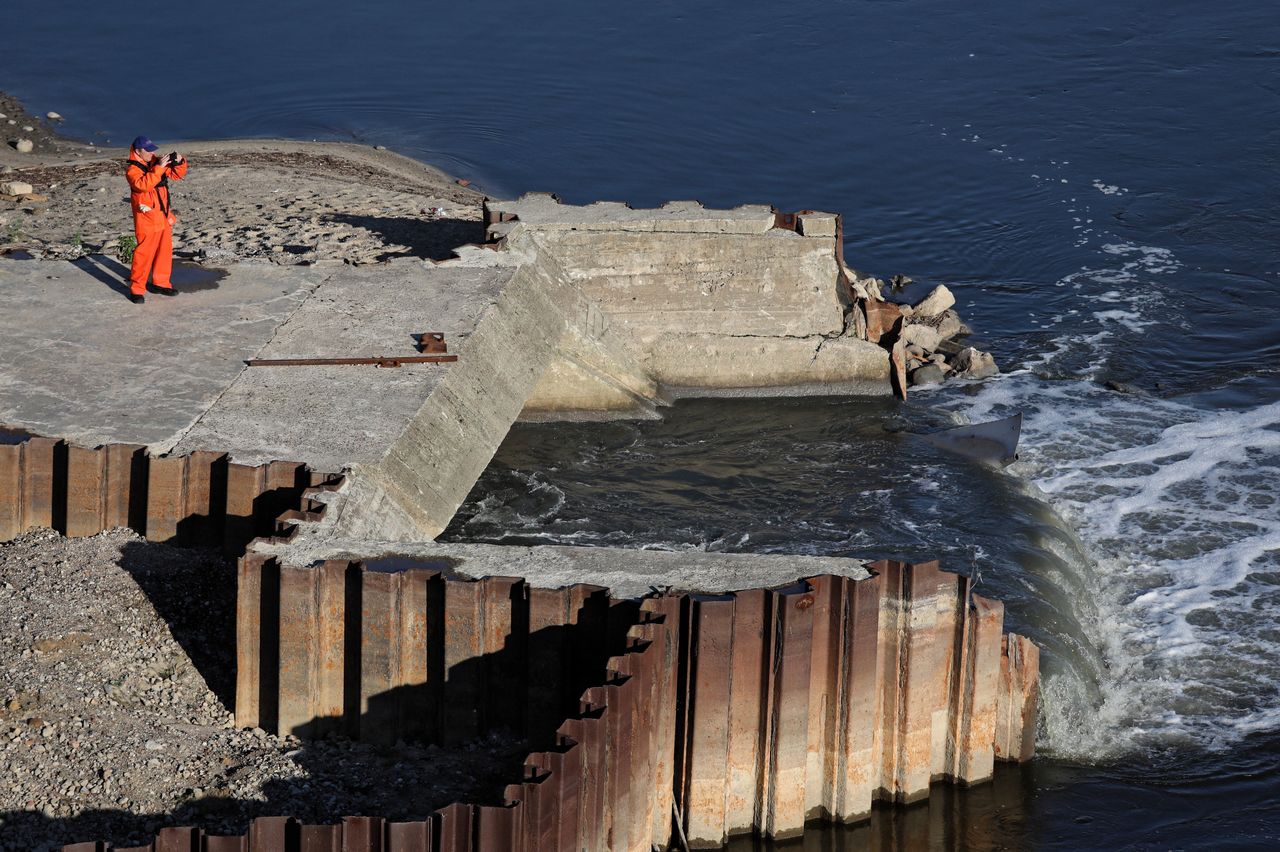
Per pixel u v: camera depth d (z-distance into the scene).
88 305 24.70
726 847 17.20
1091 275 36.59
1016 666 18.33
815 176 43.00
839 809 17.44
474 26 56.22
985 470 26.73
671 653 16.36
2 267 26.34
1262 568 23.64
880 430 28.53
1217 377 30.92
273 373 22.28
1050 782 18.66
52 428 20.27
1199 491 26.09
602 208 29.28
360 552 17.14
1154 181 42.47
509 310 25.52
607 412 28.83
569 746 14.50
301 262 28.28
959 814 17.92
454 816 13.63
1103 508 25.69
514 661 16.72
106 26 56.03
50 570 18.61
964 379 30.86
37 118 45.19
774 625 16.45
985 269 37.19
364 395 21.62
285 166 38.25
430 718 16.88
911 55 53.28
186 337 23.47
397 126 45.47
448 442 21.50
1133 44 54.06
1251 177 42.66
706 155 44.22
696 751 16.67
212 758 16.17
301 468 18.95
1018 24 56.41
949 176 43.12
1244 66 51.47
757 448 27.83
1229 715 20.12
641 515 25.27
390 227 31.73
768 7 58.50
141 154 24.20
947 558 23.39
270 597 16.70
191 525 19.42
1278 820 18.03
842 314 29.70
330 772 16.17
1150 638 21.94
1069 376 30.95
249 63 51.53
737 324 29.36
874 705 17.31
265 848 13.52
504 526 24.78
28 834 14.48
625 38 54.91
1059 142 45.50
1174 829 17.86
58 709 16.27
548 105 47.84
